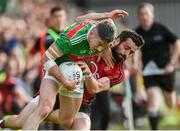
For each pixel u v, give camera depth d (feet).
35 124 62.18
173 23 173.37
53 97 63.36
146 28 103.71
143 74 104.01
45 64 62.69
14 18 152.76
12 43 125.90
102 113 99.35
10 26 134.51
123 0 174.70
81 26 62.54
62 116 67.31
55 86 63.87
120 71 68.95
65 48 62.34
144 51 103.91
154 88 103.45
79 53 63.16
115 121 121.39
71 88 63.26
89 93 68.49
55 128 97.60
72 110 66.80
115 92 119.34
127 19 173.27
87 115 69.36
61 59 63.87
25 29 138.10
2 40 125.80
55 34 90.17
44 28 140.56
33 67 116.98
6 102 106.63
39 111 62.69
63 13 91.30
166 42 104.01
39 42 100.37
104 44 61.46
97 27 60.95
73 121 68.49
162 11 173.78
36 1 171.01
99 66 68.28
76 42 61.93
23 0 168.35
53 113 68.80
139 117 120.98
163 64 103.71
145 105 120.57
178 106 132.16
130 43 67.41
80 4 177.78
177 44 103.96
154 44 103.55
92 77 65.26
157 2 173.88
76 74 63.31
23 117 68.28
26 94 113.60
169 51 104.32
